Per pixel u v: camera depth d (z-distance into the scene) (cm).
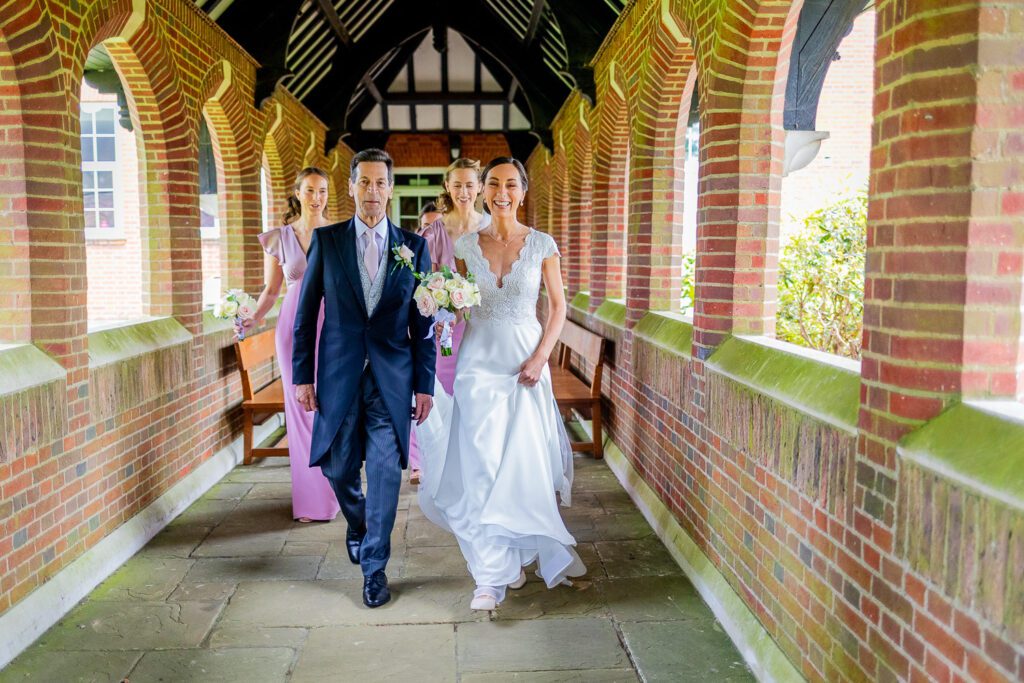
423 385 355
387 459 344
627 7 527
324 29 835
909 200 198
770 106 342
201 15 524
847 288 522
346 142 1347
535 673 286
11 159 324
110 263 1239
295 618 331
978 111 182
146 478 437
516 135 1450
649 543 419
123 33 431
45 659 295
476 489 342
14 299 329
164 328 482
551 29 866
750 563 305
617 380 581
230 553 405
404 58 1309
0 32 312
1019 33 182
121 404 403
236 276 659
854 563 222
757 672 281
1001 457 167
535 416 353
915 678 192
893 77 204
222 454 568
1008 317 186
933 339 193
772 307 355
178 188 503
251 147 649
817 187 1144
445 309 343
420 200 1734
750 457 305
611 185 679
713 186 352
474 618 330
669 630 319
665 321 469
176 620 329
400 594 355
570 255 867
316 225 457
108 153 1231
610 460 577
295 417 449
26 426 310
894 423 203
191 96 510
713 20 345
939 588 182
